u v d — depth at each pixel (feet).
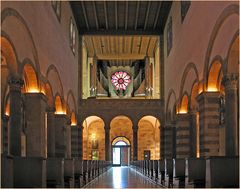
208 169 34.19
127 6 98.43
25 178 34.09
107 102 119.14
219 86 61.57
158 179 63.46
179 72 85.56
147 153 142.72
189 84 76.69
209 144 61.87
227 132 51.90
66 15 89.56
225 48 51.24
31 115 60.75
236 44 47.85
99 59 145.69
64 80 85.66
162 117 118.21
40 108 60.85
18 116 51.65
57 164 41.29
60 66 79.71
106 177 83.76
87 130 142.31
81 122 116.47
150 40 127.95
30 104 60.75
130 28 116.57
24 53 52.85
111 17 107.96
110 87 151.23
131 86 151.02
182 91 82.28
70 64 96.73
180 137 85.87
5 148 66.13
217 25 52.75
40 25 60.54
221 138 71.82
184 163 49.24
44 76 64.39
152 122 143.02
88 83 139.54
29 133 60.90
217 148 61.87
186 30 76.89
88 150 142.41
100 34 115.96
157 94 132.26
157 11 104.32
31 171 34.22
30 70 57.21
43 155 62.44
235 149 51.55
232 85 51.01
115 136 146.82
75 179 54.54
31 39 54.29
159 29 116.98
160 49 116.98
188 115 79.82
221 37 52.90
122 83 151.33
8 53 48.47
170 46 101.60
